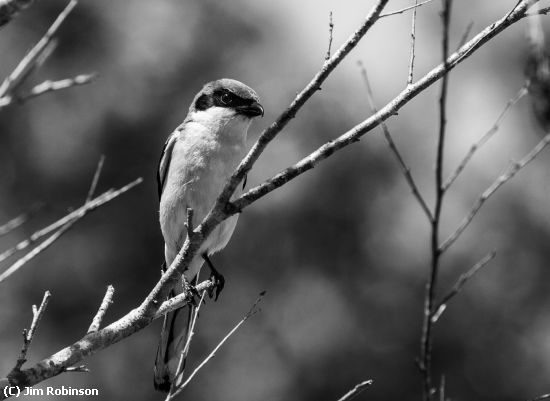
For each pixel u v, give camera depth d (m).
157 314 5.97
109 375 12.63
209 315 12.62
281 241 12.59
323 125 12.52
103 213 12.77
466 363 12.09
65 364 5.27
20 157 12.79
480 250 12.39
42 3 13.05
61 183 12.81
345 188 12.51
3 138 12.77
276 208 12.59
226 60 13.12
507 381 12.01
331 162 12.54
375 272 12.48
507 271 12.34
